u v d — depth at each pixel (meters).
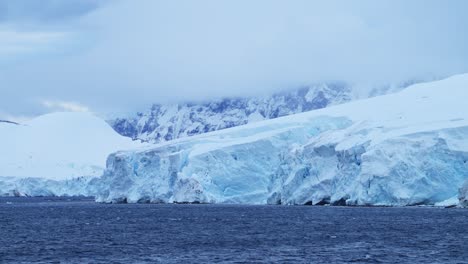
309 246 112.25
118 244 117.06
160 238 127.75
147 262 94.38
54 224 168.88
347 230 141.12
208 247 111.88
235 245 114.69
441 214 182.00
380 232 135.38
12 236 134.00
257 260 95.69
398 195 198.00
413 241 118.50
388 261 94.25
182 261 95.12
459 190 193.12
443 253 102.19
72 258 99.00
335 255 100.50
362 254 101.50
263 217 184.75
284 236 129.88
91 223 171.38
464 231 135.62
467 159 199.88
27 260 97.31
